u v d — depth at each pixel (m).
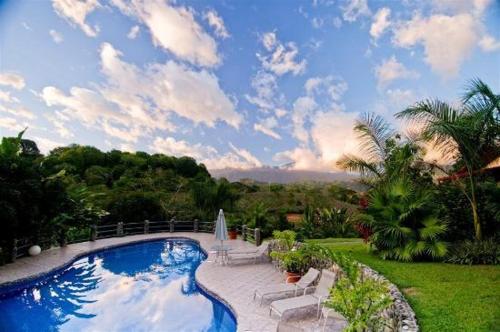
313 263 9.90
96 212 18.00
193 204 25.00
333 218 17.44
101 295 9.98
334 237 16.50
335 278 7.48
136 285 11.05
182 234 21.33
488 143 8.36
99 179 30.06
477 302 5.30
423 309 5.16
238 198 25.92
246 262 12.95
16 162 12.45
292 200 26.48
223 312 8.47
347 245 11.52
